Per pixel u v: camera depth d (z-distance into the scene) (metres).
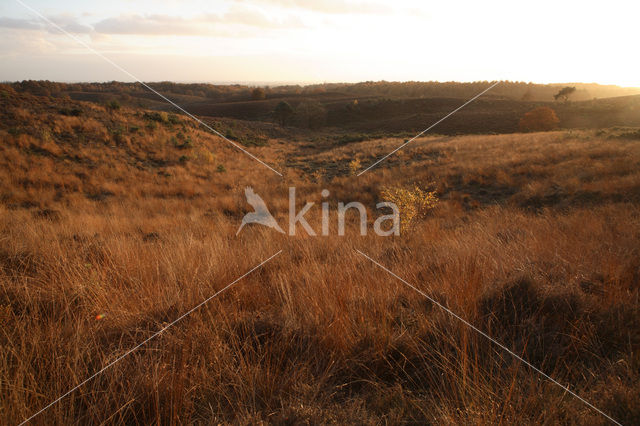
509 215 9.52
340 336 2.56
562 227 6.27
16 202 13.34
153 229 8.98
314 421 1.85
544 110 50.94
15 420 1.80
